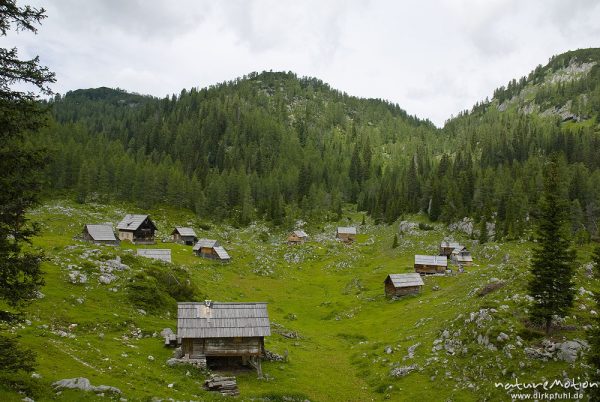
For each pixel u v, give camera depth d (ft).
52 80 65.72
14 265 66.13
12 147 63.36
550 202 132.46
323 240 514.27
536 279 131.54
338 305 286.87
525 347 128.57
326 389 139.54
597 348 92.63
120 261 204.13
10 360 70.23
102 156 617.21
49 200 492.95
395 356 165.07
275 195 623.77
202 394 113.19
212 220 571.28
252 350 144.46
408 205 581.94
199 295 219.82
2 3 59.16
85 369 105.29
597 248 119.34
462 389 125.59
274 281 354.33
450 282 299.17
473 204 508.53
